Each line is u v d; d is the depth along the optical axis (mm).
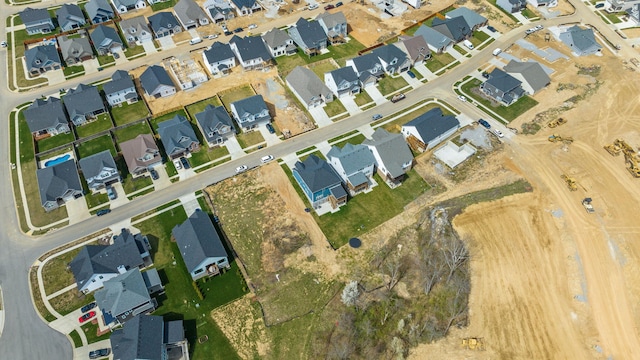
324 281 69188
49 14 127500
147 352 57125
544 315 63531
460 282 66812
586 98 100625
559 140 90562
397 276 68938
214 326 64562
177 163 87500
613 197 79250
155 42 120062
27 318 65500
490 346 60594
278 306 66500
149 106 100500
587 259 70000
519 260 69875
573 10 131250
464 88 105562
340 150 85000
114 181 84625
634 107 97938
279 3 134375
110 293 63844
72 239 75562
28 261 72688
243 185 83750
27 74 110688
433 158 87938
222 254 70000
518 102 100688
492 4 133125
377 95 103812
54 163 88875
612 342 60875
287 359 60969
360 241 74375
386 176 83125
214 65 107750
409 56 109875
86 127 96312
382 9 131625
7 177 86625
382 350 60812
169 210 79812
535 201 78688
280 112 98875
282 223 77250
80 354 61312
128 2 130500
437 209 77375
